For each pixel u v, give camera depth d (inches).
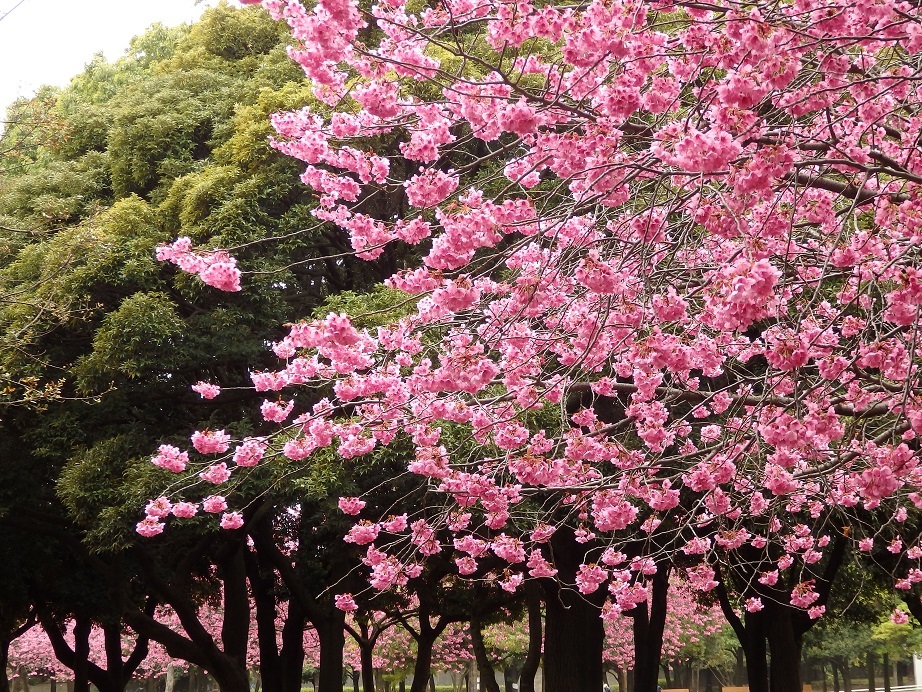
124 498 462.0
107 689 804.0
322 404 268.1
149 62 767.7
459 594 840.9
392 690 1718.8
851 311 289.6
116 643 813.9
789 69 160.2
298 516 573.9
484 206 197.8
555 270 210.5
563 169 193.6
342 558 544.7
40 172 581.3
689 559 648.4
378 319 424.8
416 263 556.4
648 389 245.9
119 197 550.6
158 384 502.3
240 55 622.5
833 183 201.2
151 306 465.4
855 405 257.6
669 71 200.7
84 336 510.6
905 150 216.8
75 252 477.7
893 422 284.4
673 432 300.4
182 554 642.2
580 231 233.8
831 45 188.7
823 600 631.8
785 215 190.2
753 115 163.5
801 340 197.3
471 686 1658.5
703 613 1432.1
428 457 278.5
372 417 262.7
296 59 209.0
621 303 211.2
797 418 211.3
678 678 2142.0
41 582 701.9
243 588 684.1
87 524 480.7
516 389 254.2
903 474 234.1
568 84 199.8
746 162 171.2
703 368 249.1
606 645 1444.4
